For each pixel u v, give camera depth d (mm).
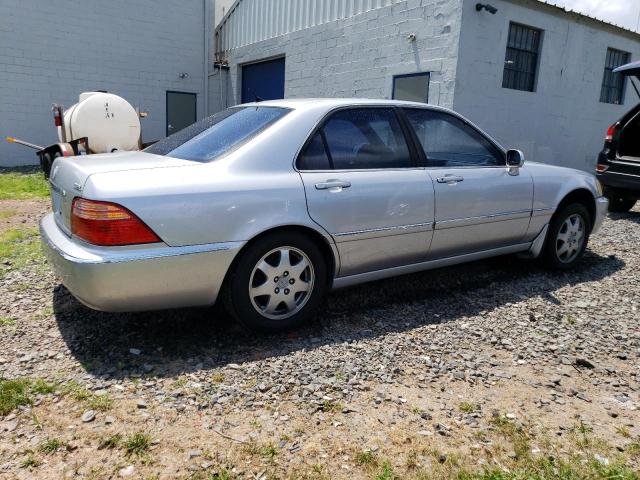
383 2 10227
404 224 3713
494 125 9867
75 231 2881
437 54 9258
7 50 12477
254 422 2434
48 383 2709
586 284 4582
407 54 9867
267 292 3250
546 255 4816
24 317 3527
